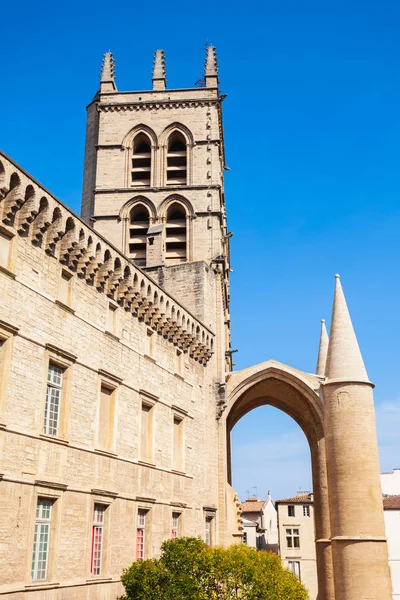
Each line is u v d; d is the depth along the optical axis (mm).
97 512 29391
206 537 42812
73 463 27500
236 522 47562
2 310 24250
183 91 59875
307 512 90562
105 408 31312
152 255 51562
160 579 26297
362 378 48656
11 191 25000
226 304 62031
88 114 65625
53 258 27875
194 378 42844
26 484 24312
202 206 55938
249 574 27188
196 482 40875
